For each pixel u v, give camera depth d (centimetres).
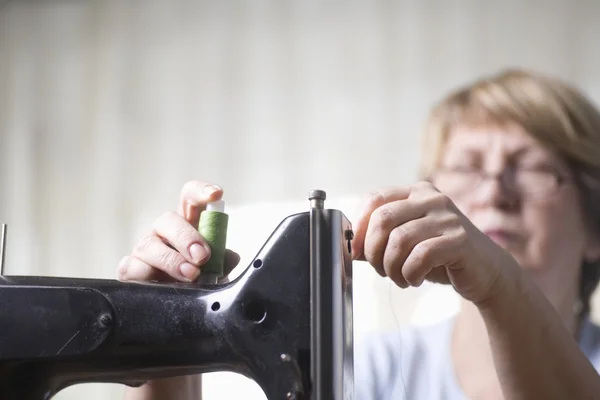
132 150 184
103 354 55
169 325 55
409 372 110
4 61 195
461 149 117
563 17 160
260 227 166
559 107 111
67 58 193
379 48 171
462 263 61
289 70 177
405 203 61
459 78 165
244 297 54
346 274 54
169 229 66
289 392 51
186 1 187
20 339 53
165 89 185
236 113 179
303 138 173
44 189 187
